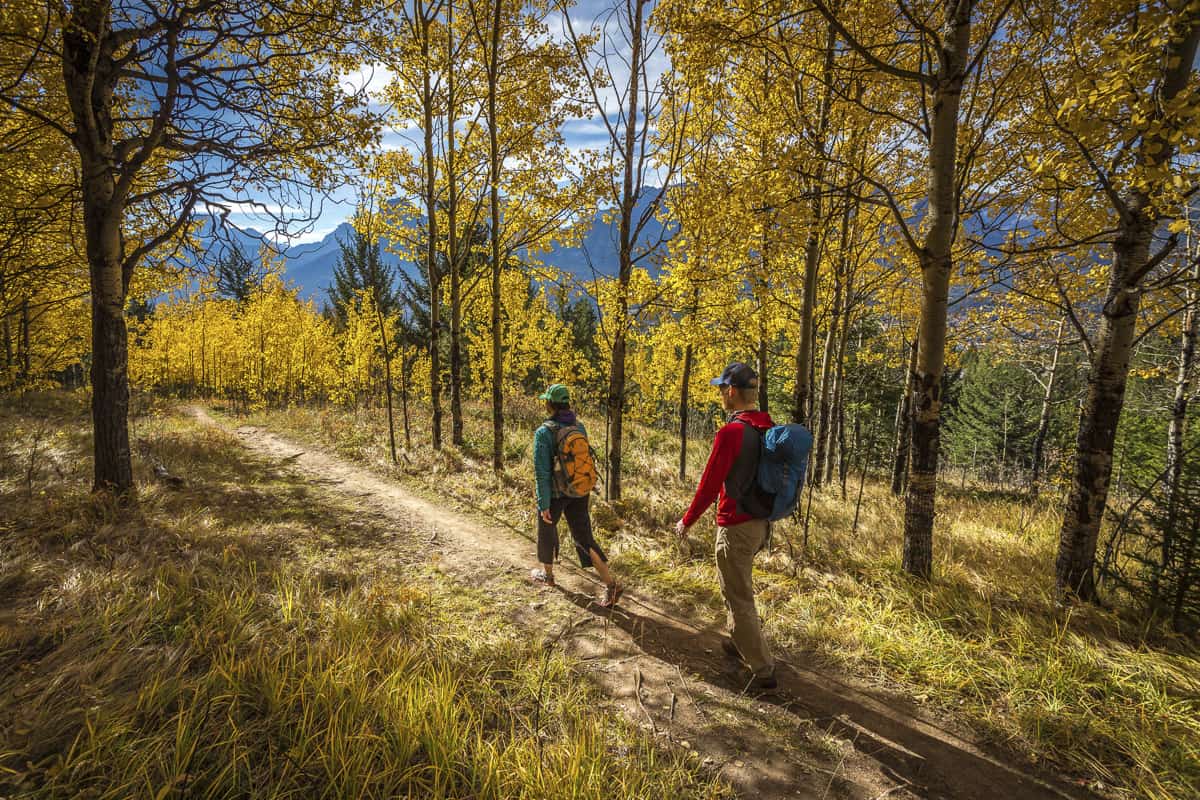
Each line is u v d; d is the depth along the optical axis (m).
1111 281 3.94
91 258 4.87
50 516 4.32
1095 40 4.08
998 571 4.72
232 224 5.41
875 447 20.45
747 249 6.75
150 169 6.26
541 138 8.98
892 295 9.18
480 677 2.81
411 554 4.84
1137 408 10.60
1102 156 3.93
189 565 3.64
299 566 4.12
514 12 8.54
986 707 2.74
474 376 20.75
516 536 5.61
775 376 16.22
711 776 2.22
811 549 5.49
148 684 2.28
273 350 21.42
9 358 12.73
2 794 1.70
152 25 4.70
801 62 5.82
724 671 3.10
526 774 2.04
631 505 7.12
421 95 9.27
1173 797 2.12
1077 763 2.36
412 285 22.44
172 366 25.38
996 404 29.77
